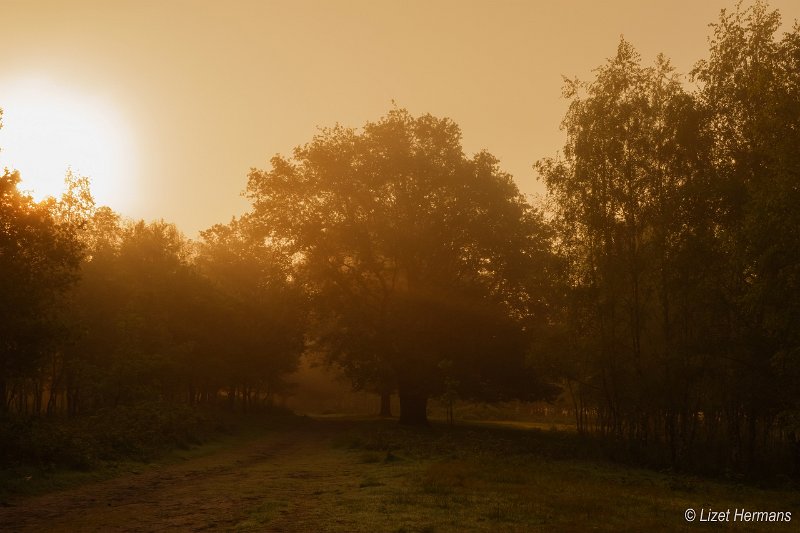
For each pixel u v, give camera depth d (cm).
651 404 3058
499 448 2856
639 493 1731
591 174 3238
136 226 4750
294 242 4553
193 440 2981
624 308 3216
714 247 2805
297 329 5631
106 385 3166
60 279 2427
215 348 4966
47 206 2391
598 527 1140
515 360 4672
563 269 3403
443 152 4628
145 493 1591
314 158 4484
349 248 4662
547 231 4538
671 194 3059
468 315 4653
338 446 3114
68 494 1564
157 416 2780
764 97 2470
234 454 2734
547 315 4697
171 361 3828
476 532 1081
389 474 1914
